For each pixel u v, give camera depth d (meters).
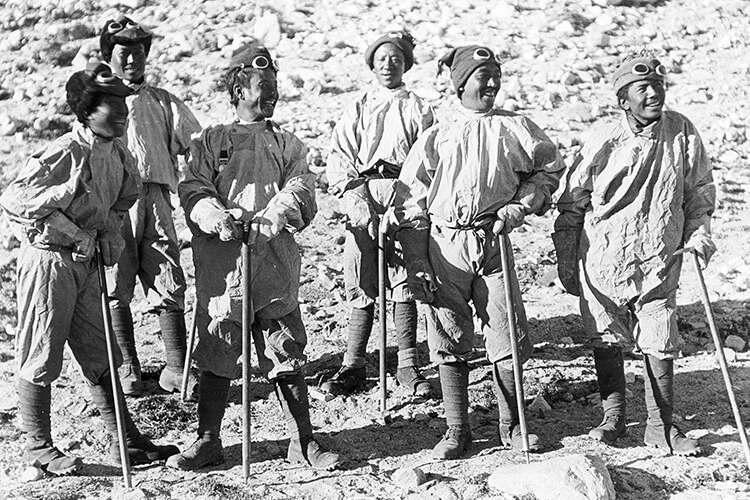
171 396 7.46
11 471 6.34
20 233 6.18
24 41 14.68
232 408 7.25
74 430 6.88
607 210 6.46
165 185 7.57
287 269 6.37
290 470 6.30
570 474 5.83
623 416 6.68
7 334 8.59
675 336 6.47
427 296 6.44
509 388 6.49
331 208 10.79
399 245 7.53
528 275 9.42
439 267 6.45
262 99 6.41
